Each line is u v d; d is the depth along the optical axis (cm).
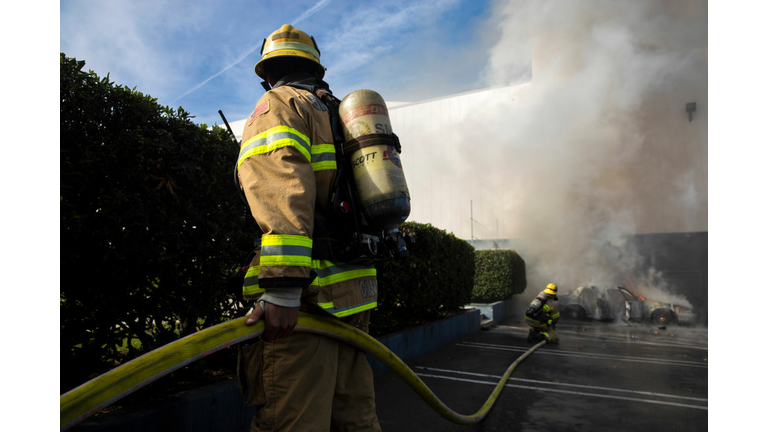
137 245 246
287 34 174
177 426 239
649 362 584
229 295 317
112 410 227
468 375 487
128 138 240
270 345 137
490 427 318
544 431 311
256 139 135
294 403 134
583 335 923
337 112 160
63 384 234
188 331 302
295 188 126
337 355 150
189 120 292
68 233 210
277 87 163
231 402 278
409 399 379
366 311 174
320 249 142
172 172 272
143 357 108
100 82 239
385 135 153
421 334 615
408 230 636
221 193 307
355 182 151
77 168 219
